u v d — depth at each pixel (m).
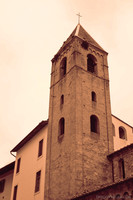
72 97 28.02
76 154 24.30
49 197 25.41
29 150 33.69
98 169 24.98
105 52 34.72
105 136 27.53
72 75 29.69
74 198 21.28
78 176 23.36
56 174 25.89
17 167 35.56
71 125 26.39
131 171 23.08
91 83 29.98
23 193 31.08
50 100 32.28
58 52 35.44
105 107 29.55
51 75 34.81
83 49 32.31
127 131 34.62
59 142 27.38
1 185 40.12
